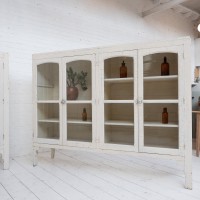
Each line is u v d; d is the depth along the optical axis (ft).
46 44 10.68
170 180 6.76
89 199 5.50
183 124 6.39
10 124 9.59
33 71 8.54
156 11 14.23
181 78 6.44
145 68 7.07
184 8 16.57
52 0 10.87
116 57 7.45
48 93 8.59
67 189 6.12
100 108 7.49
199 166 8.23
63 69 8.07
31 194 5.80
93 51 7.62
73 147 7.86
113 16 13.47
